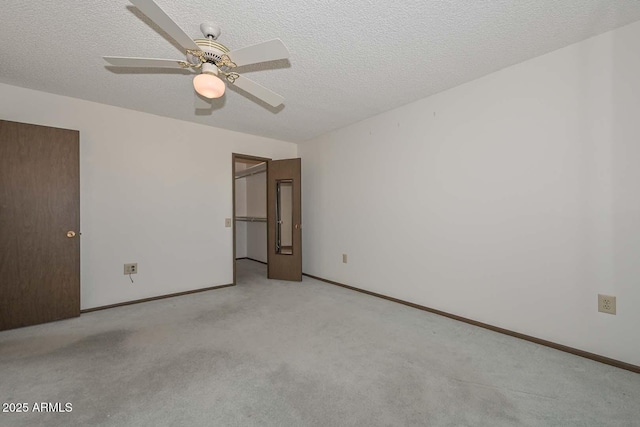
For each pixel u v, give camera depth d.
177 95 2.76
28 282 2.49
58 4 1.53
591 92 1.89
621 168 1.79
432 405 1.46
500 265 2.34
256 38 1.84
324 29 1.76
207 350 2.05
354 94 2.76
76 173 2.72
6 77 2.39
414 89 2.66
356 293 3.53
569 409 1.42
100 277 2.96
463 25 1.73
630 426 1.31
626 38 1.75
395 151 3.16
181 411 1.42
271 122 3.62
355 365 1.84
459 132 2.59
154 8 1.20
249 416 1.39
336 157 3.96
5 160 2.40
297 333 2.34
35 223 2.53
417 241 2.96
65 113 2.77
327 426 1.32
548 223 2.08
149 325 2.51
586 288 1.93
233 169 3.99
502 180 2.31
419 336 2.28
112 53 2.03
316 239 4.34
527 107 2.17
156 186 3.32
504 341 2.18
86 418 1.37
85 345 2.12
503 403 1.47
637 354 1.75
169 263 3.41
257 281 4.18
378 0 1.50
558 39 1.90
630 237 1.77
